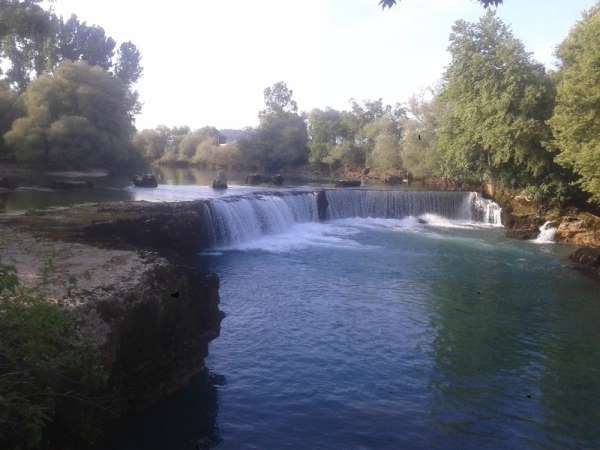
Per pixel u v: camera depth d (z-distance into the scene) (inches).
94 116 2325.3
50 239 691.4
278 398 511.5
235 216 1238.3
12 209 1131.3
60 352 329.7
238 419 471.2
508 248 1285.7
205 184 2129.7
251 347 630.5
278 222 1406.3
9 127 2361.0
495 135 1625.2
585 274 1035.9
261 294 846.5
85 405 358.9
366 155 3319.4
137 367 450.3
